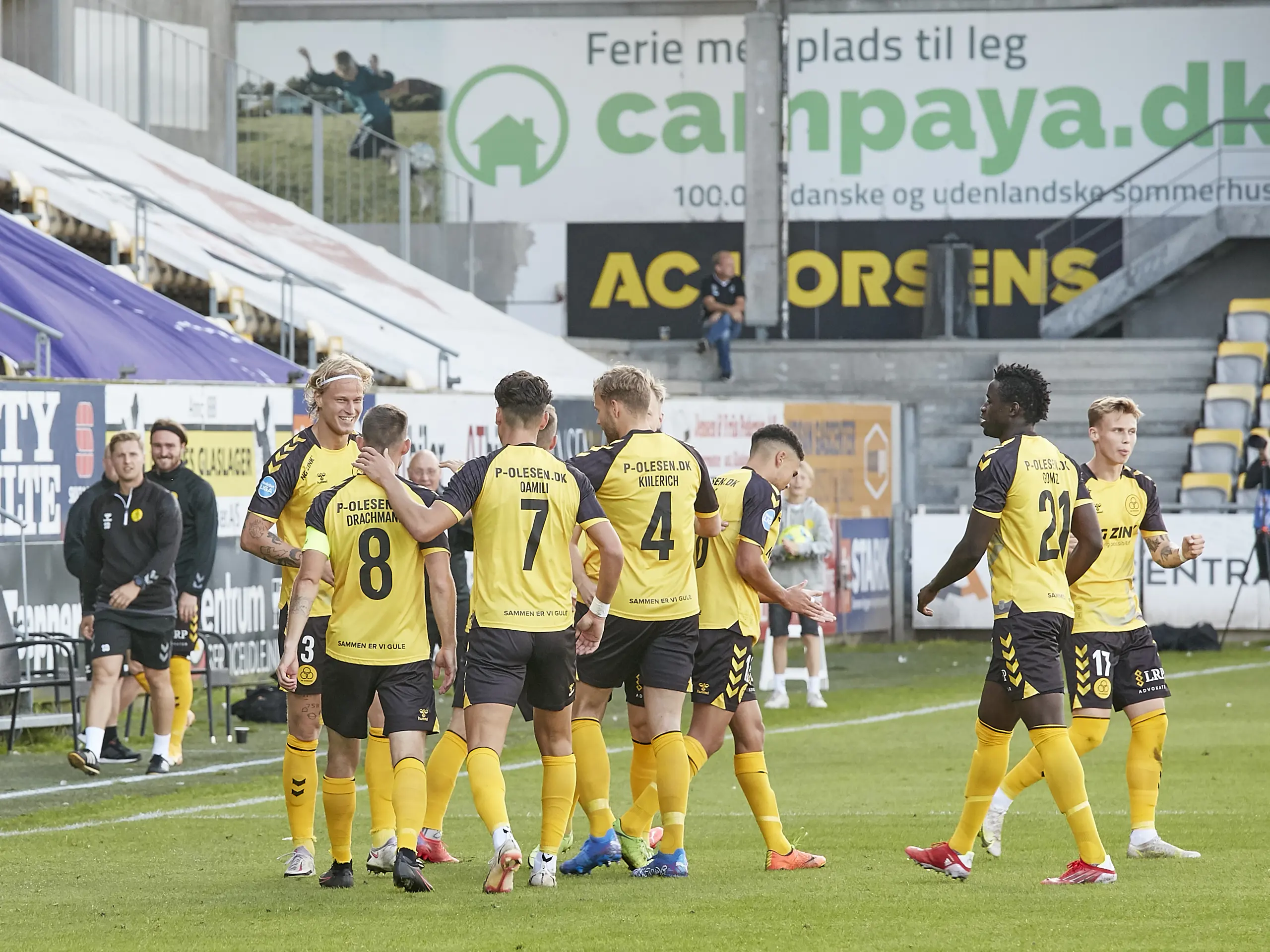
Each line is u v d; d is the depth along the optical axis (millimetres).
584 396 65938
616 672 25453
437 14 108750
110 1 100062
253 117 107688
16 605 46938
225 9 107750
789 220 109250
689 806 34500
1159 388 97438
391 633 24000
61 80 99500
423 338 78500
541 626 23984
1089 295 105750
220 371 61625
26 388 47781
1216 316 107562
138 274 75938
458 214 109062
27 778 38906
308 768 26141
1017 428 24859
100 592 39781
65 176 82500
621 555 24312
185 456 52562
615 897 23547
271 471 26516
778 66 107188
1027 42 108000
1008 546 24578
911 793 35969
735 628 25906
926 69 108438
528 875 25766
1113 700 27938
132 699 44688
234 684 49969
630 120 109000
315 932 21391
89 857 28578
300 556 26094
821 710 53594
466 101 109312
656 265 109125
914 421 82625
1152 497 28219
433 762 27094
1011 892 23734
